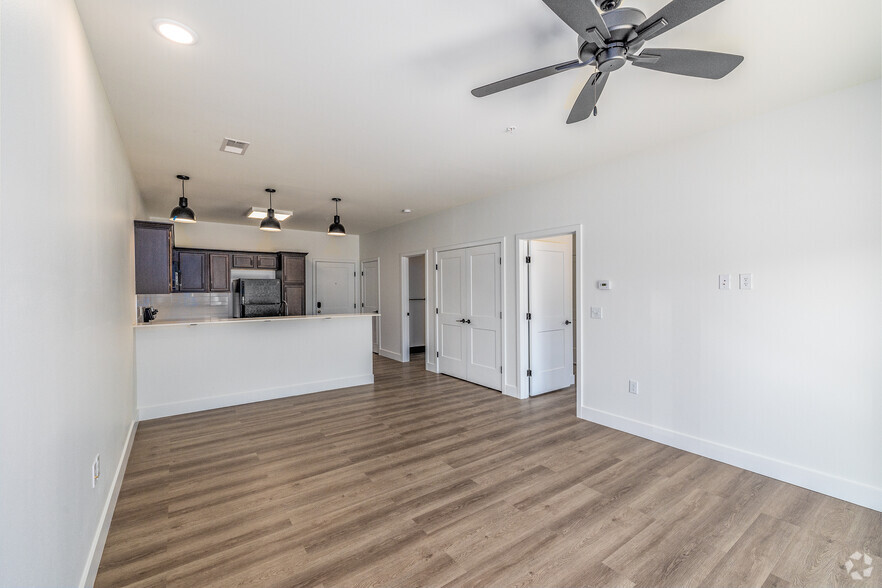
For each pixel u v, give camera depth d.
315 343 4.93
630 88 2.32
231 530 2.08
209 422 3.79
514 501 2.37
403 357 6.84
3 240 0.95
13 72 1.01
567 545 1.97
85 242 1.77
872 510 2.25
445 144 3.18
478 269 5.14
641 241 3.33
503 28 1.81
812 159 2.45
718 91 2.36
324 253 7.77
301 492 2.47
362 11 1.68
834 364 2.39
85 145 1.79
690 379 3.04
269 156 3.42
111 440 2.32
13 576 0.98
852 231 2.31
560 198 4.02
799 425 2.53
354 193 4.71
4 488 0.94
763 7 1.68
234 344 4.39
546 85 2.31
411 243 6.47
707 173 2.92
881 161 2.22
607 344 3.60
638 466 2.82
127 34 1.80
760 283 2.67
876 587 1.69
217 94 2.37
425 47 1.95
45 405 1.22
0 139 0.94
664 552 1.92
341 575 1.76
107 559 1.85
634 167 3.38
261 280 6.68
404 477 2.67
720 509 2.28
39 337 1.18
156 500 2.37
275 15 1.70
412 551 1.92
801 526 2.12
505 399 4.55
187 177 3.98
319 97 2.43
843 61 2.06
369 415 3.99
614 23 1.49
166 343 4.02
